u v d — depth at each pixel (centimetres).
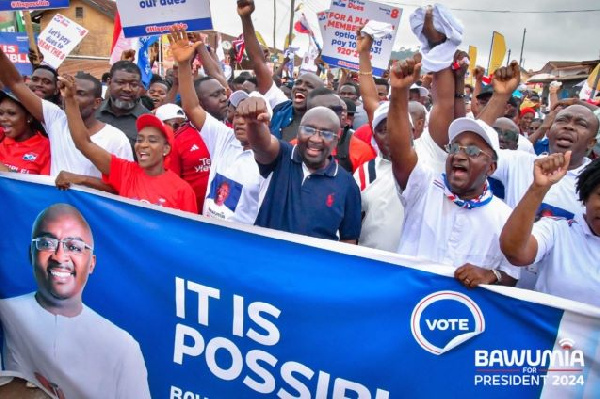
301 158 311
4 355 333
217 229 261
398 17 562
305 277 248
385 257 237
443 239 278
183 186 355
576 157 349
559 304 223
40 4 400
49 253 299
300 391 254
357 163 411
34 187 299
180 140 456
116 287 284
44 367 313
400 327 238
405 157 275
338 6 574
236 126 352
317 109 304
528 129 846
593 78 1003
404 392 240
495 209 273
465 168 267
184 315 270
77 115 334
